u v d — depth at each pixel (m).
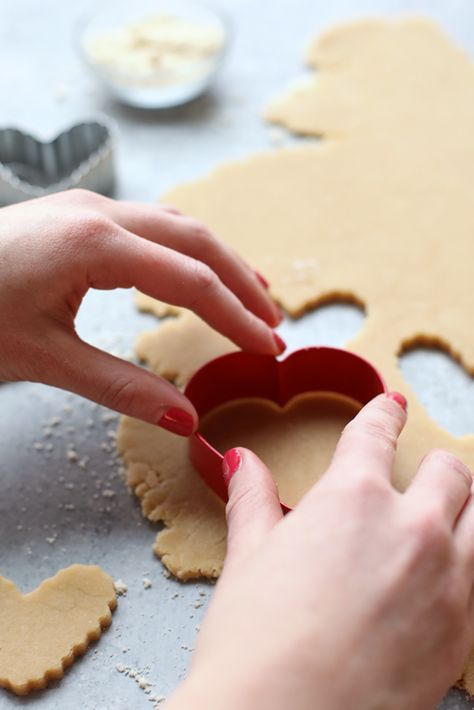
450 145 0.59
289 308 0.52
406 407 0.43
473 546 0.38
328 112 0.62
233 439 0.46
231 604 0.35
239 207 0.56
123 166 0.60
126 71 0.63
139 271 0.44
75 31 0.67
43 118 0.63
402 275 0.53
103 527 0.45
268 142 0.61
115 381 0.43
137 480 0.46
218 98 0.64
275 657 0.33
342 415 0.47
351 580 0.35
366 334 0.50
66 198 0.47
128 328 0.52
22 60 0.67
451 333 0.50
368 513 0.36
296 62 0.66
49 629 0.42
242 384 0.47
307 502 0.37
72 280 0.43
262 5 0.70
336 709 0.33
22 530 0.45
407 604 0.35
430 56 0.64
